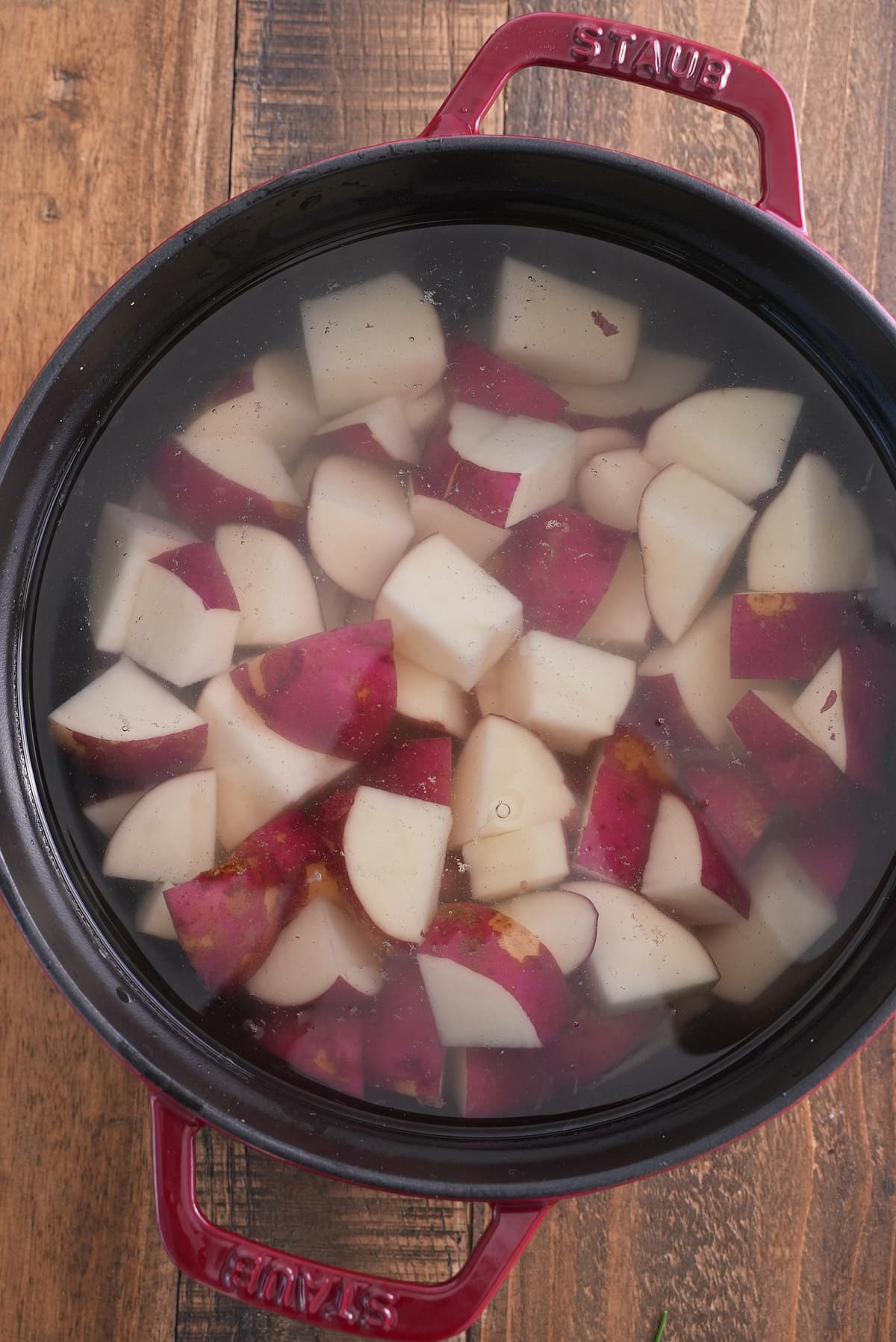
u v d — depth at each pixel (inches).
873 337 19.6
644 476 19.8
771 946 19.2
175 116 23.1
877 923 19.2
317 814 19.0
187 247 19.3
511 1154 18.6
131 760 19.2
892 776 19.5
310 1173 22.1
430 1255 21.9
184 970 19.1
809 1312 22.0
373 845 18.9
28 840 19.1
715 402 20.1
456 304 20.2
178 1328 22.0
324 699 19.0
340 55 23.1
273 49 23.2
